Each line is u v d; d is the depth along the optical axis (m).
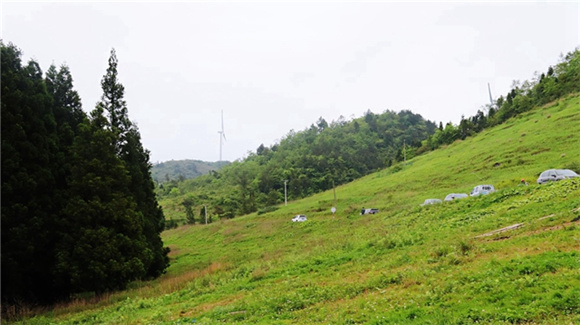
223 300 18.44
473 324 9.37
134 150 35.56
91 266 23.97
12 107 23.14
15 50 27.14
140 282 26.64
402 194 66.94
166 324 15.09
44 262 24.33
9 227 22.11
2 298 22.41
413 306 11.39
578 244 13.10
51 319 19.55
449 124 125.06
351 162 174.38
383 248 22.38
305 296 15.49
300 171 161.00
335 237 35.50
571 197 21.23
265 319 13.50
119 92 36.34
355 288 15.00
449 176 68.44
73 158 26.84
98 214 25.70
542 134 69.44
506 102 117.25
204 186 178.50
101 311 20.09
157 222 39.00
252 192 135.00
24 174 22.56
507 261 13.06
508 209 23.78
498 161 64.75
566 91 96.12
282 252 34.47
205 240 67.00
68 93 33.59
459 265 14.47
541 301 9.67
